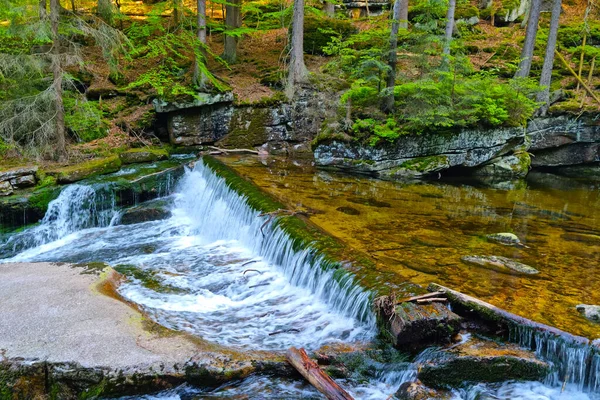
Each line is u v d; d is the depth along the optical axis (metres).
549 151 15.28
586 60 17.31
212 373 4.83
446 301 5.39
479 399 4.46
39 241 10.16
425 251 7.16
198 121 14.66
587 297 5.69
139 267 8.23
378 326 5.32
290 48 16.25
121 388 4.68
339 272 6.26
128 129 14.59
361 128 12.80
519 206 10.51
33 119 12.41
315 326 5.81
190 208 11.92
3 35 13.17
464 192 11.65
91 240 10.17
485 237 8.06
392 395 4.61
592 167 15.40
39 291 6.59
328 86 15.29
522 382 4.66
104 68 16.95
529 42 14.99
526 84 12.99
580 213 10.10
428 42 12.03
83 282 6.98
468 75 13.45
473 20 20.03
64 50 15.08
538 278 6.26
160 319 6.07
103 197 11.32
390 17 16.47
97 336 5.34
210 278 7.66
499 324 5.08
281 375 5.00
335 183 11.48
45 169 11.85
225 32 15.50
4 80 12.55
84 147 13.40
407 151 12.70
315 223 8.26
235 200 9.89
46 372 4.76
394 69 12.23
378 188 11.32
